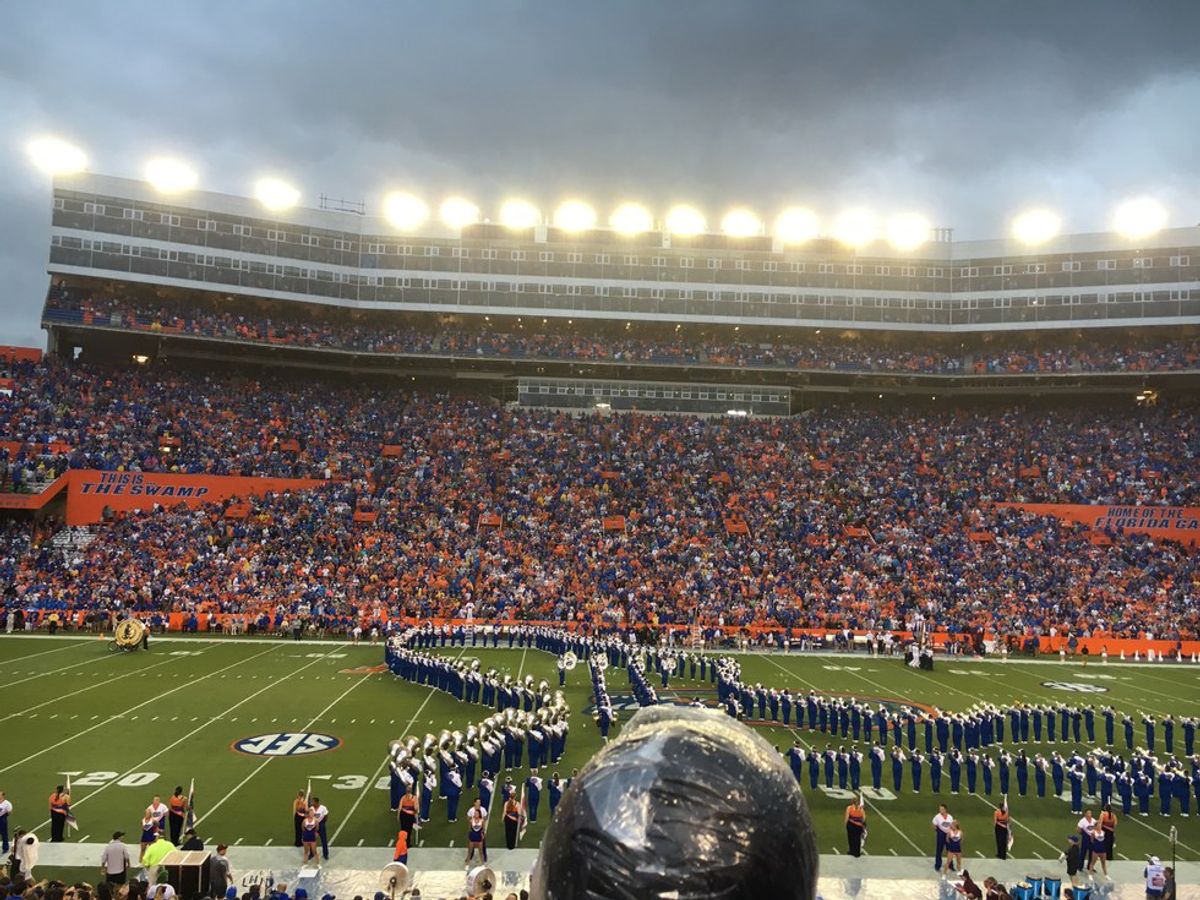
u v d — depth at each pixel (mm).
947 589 54281
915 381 77812
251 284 69500
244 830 18203
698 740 1709
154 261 67188
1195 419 70375
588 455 67750
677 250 75312
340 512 57938
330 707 30031
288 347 69938
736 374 78812
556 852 1616
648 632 48719
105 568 50344
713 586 53969
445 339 74312
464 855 17281
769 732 28953
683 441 70500
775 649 49250
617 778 1627
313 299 71188
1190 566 56500
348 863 16656
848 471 67375
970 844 18828
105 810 19078
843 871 17125
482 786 19250
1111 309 71250
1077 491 63469
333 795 20641
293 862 16672
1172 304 70000
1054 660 47938
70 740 24750
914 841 18891
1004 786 22297
